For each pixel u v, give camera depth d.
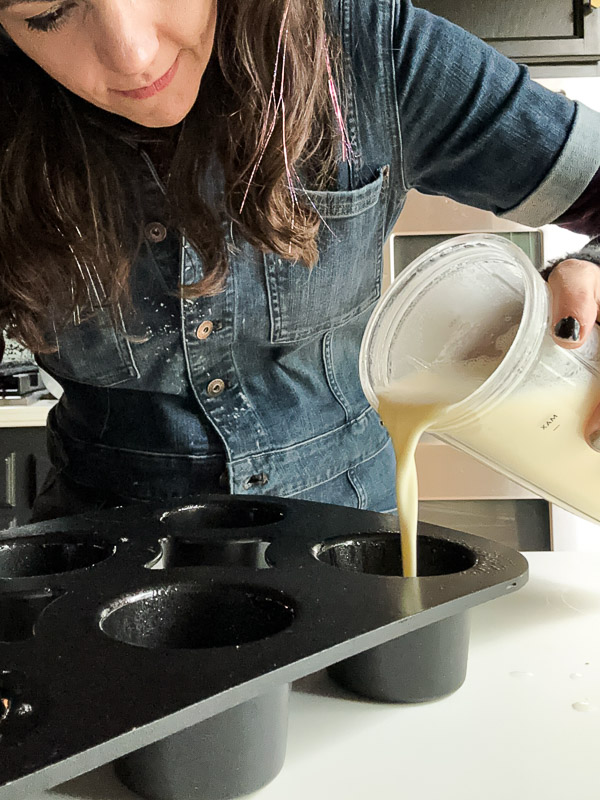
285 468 0.85
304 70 0.67
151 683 0.39
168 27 0.54
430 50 0.80
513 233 1.75
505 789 0.40
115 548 0.63
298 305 0.82
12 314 0.76
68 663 0.42
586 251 0.71
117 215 0.75
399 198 0.90
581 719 0.47
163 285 0.78
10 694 0.39
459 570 0.62
